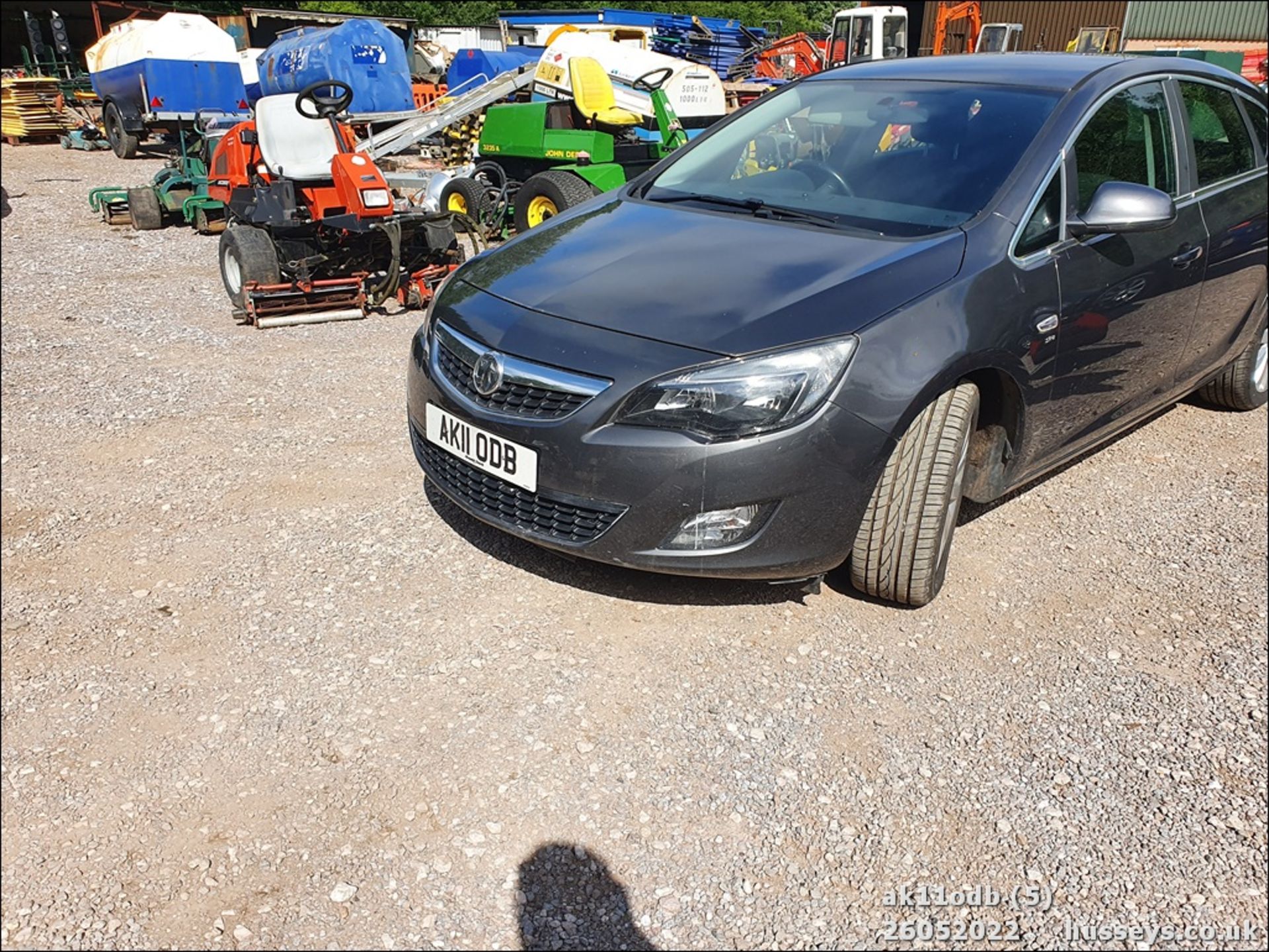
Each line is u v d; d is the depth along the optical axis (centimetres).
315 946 205
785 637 310
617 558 287
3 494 395
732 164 402
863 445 282
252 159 796
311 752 257
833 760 261
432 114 1037
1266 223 448
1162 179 396
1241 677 304
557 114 918
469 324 318
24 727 263
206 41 1555
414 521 373
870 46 1731
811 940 211
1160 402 432
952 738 271
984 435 342
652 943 209
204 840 229
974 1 2091
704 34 2370
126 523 372
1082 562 366
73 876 219
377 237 706
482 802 242
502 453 299
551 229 380
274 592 327
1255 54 2836
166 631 306
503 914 213
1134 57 418
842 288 293
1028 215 329
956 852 235
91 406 492
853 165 371
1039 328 321
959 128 366
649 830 236
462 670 289
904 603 322
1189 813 250
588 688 283
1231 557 375
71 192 1273
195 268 841
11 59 2575
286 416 482
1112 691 294
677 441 273
